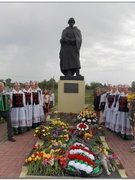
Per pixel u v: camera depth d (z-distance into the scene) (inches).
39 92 425.7
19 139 342.3
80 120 388.5
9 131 330.0
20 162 245.3
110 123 400.2
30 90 404.2
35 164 206.2
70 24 472.4
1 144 314.8
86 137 299.9
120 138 361.7
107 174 204.7
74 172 197.6
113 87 405.4
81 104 448.1
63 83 448.5
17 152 279.7
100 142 292.5
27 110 391.9
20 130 373.4
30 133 381.1
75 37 460.8
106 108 423.8
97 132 357.1
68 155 215.8
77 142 261.0
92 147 247.0
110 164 217.2
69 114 434.9
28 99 393.4
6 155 268.2
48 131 312.8
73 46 461.4
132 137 348.5
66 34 464.1
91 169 198.4
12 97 366.9
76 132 305.1
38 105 420.8
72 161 204.1
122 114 354.6
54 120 390.9
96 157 222.7
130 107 318.7
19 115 372.5
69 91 448.1
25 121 381.7
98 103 459.2
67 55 461.7
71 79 451.2
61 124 342.3
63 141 279.6
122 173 211.6
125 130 352.2
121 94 360.5
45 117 484.1
